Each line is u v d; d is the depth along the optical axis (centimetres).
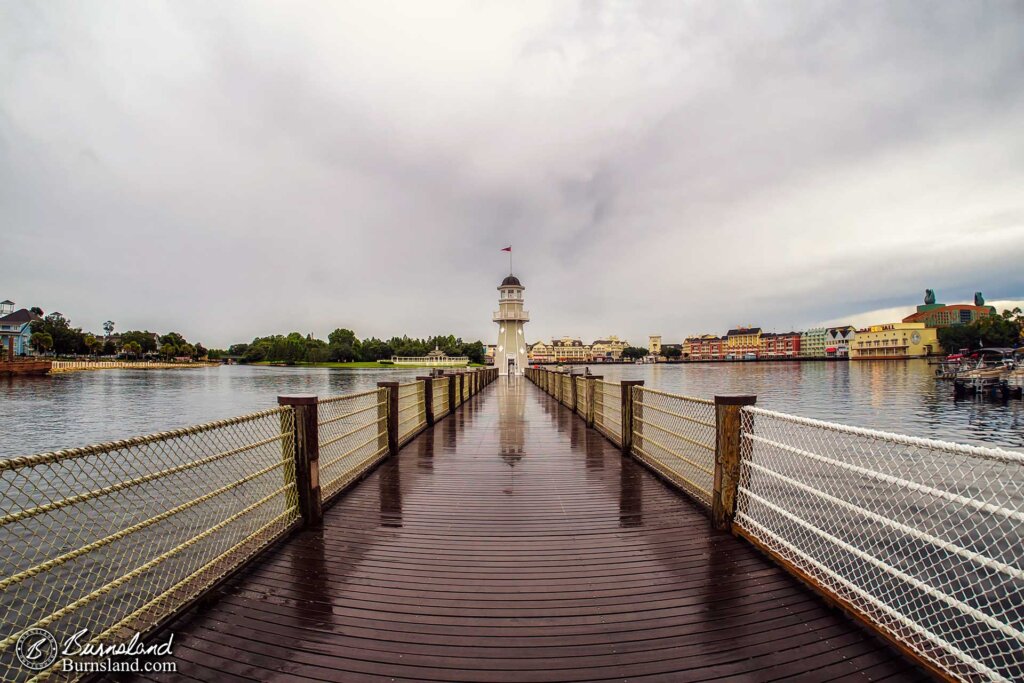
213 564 378
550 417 1348
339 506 563
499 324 4375
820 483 988
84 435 2061
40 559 660
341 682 271
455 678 274
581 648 300
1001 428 2273
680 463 686
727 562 414
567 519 517
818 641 307
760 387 4941
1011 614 484
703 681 271
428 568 404
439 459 809
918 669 282
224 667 283
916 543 694
